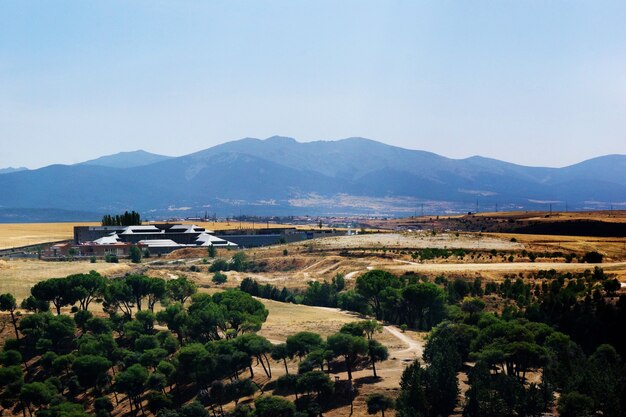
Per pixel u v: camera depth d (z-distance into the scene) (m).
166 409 142.88
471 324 173.00
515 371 142.38
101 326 186.38
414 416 114.62
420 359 155.75
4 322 192.25
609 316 167.88
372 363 147.00
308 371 141.75
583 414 111.50
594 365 129.62
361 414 125.31
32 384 153.75
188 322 178.00
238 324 180.12
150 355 164.38
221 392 148.50
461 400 124.38
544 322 172.62
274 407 126.88
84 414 140.38
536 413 117.31
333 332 184.88
